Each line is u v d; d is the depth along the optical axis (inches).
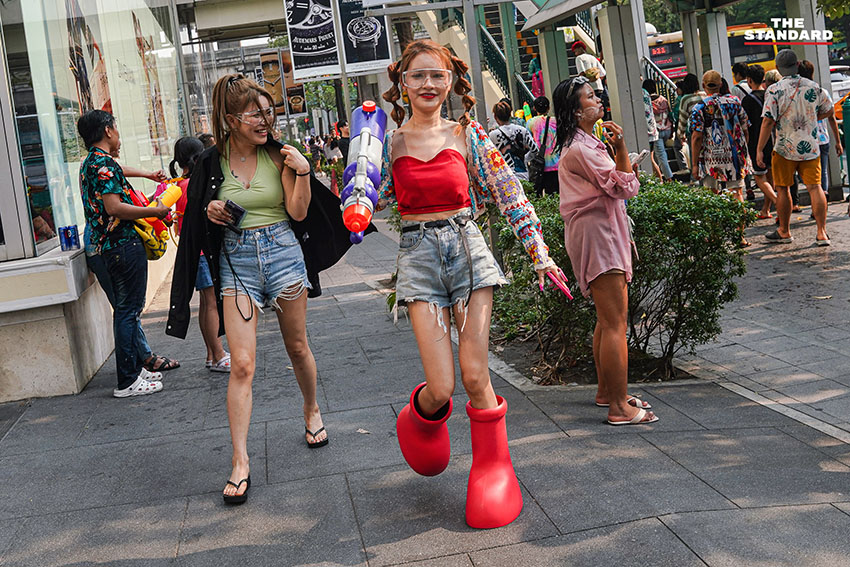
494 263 142.8
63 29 316.2
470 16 293.4
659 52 876.0
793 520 132.9
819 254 356.5
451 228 139.7
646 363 225.9
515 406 198.5
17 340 238.7
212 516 151.6
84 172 231.3
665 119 569.9
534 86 605.6
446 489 154.5
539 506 143.9
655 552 125.5
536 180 344.8
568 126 181.8
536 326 241.9
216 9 884.6
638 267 208.1
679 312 215.2
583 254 178.2
